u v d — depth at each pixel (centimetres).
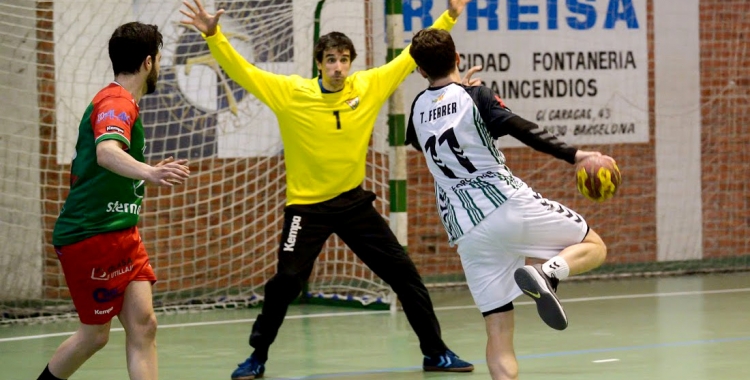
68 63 2422
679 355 1742
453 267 2841
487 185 1205
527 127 1163
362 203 1633
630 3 2958
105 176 1140
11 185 2405
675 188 3033
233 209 2594
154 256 2523
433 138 1232
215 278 2583
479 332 2066
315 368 1691
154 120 2491
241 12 2542
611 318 2205
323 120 1612
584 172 1139
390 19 2308
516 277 1158
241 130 2581
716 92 3058
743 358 1703
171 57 2497
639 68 2975
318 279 2645
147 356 1177
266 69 2564
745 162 3098
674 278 2922
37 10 2384
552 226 1207
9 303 2411
